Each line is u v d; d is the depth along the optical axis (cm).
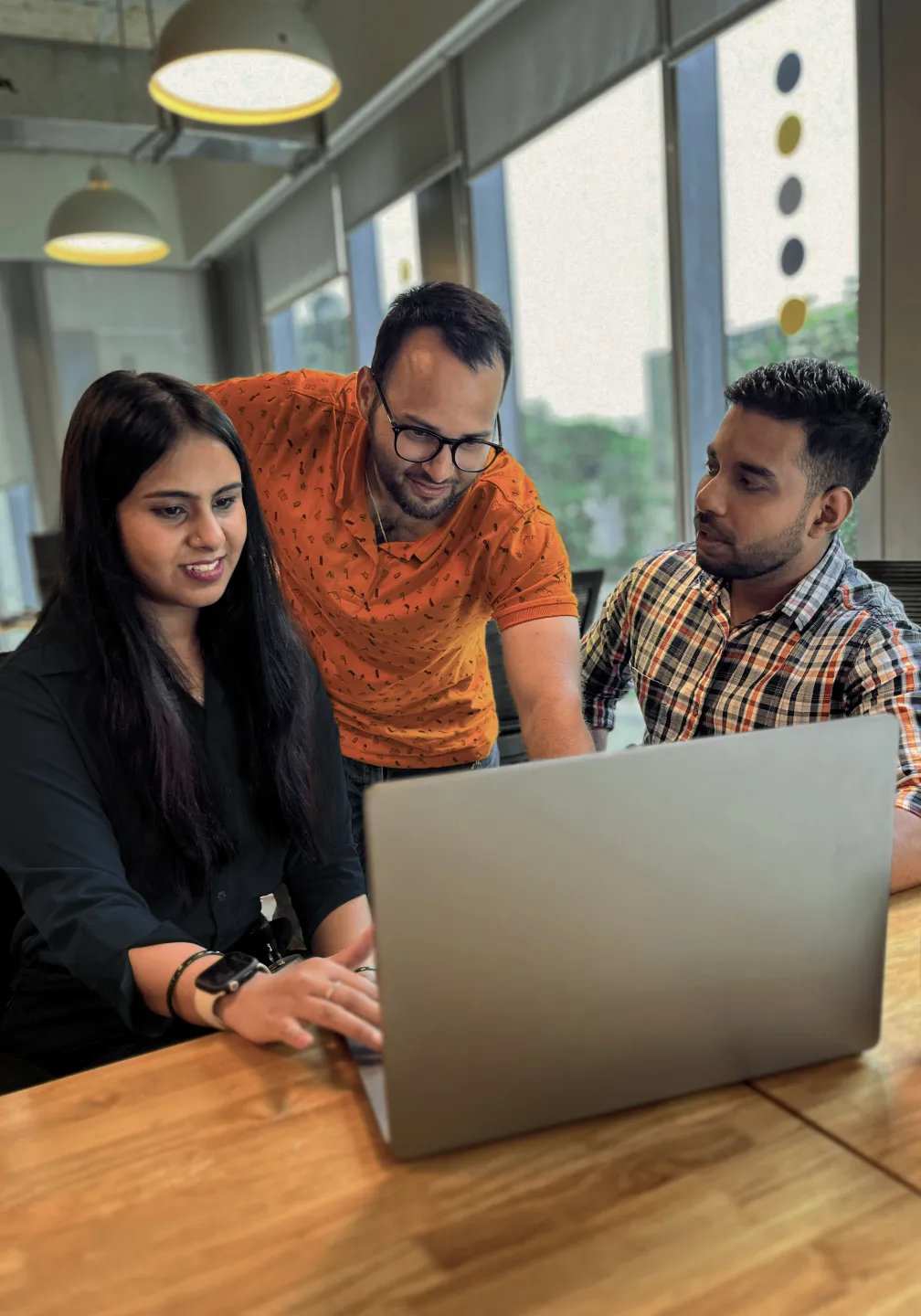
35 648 107
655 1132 67
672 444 342
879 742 68
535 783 61
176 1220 61
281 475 152
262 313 645
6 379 646
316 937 121
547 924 63
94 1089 76
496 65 379
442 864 60
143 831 109
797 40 274
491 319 124
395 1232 59
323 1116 71
